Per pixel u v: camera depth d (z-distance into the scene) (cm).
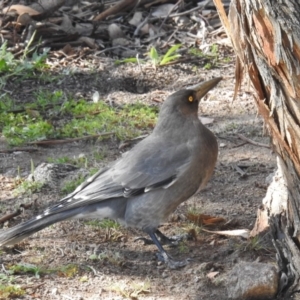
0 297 948
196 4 1878
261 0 820
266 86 877
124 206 1072
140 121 1443
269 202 1039
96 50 1730
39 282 985
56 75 1620
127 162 1074
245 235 1080
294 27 817
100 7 1870
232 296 935
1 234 1013
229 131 1414
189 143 1068
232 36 905
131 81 1614
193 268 1012
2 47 1642
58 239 1095
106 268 1020
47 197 1202
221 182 1247
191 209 1164
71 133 1410
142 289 961
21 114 1480
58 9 1833
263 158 1318
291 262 943
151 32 1792
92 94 1562
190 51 1708
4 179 1264
